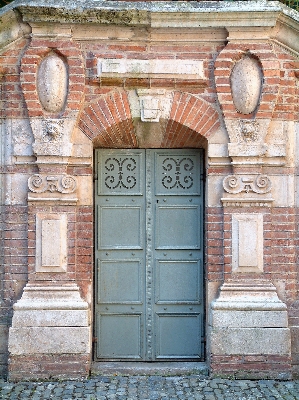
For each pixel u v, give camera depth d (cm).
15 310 641
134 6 635
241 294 649
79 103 648
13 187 656
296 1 711
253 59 655
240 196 653
